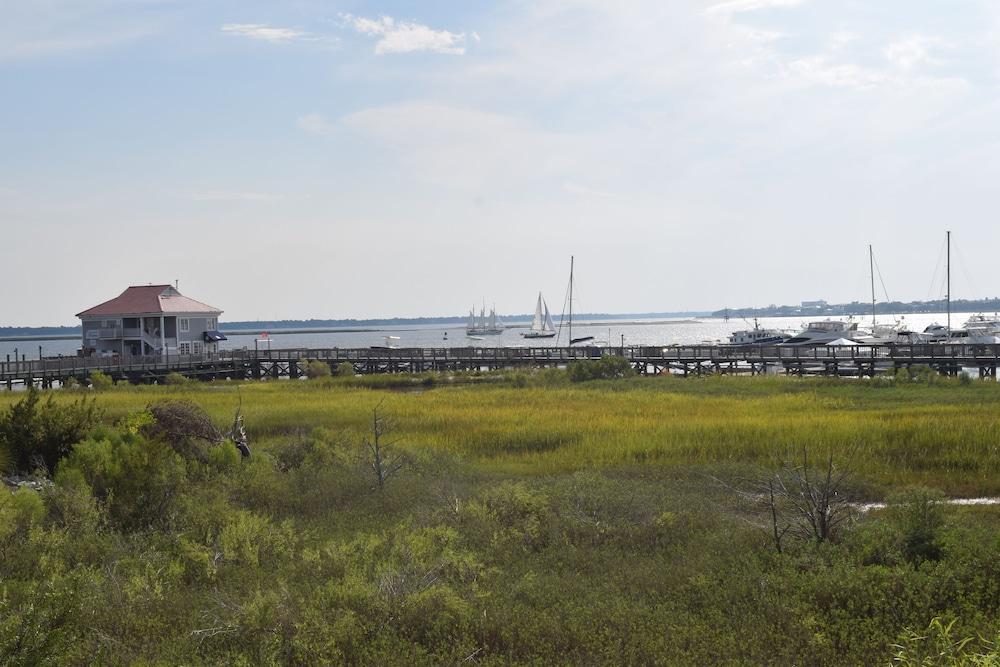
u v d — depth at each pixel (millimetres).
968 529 14023
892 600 10773
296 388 51875
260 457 21734
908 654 9039
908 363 55500
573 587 11992
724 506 17375
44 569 12500
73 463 18500
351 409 36375
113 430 21969
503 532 14750
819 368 62625
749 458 23688
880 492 19328
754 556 12961
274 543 14336
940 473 21125
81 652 9312
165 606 11352
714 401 37531
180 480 17438
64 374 56531
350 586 11242
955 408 31922
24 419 21219
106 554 13484
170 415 23375
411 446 24750
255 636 10156
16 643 8516
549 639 10031
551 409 35250
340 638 9953
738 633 10062
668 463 23094
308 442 24281
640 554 13969
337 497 18703
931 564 12180
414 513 16438
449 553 12625
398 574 11594
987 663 8133
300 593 11547
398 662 9398
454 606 10672
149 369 62188
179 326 73562
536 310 179000
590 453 24906
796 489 17625
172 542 14336
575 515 15820
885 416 29969
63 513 15273
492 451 26562
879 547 12953
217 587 12250
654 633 10047
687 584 12000
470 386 51812
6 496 15312
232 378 70875
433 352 71375
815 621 10219
